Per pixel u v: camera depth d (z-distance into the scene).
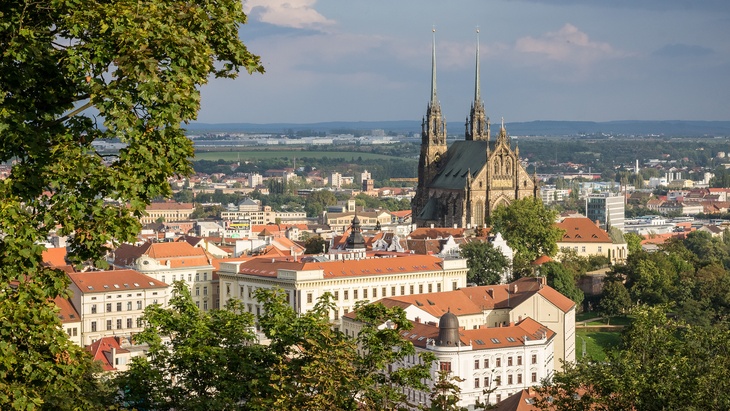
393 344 121.38
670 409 147.00
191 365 122.38
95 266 93.44
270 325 127.50
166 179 95.56
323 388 111.94
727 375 151.88
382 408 114.19
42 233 91.25
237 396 119.75
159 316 126.94
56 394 92.62
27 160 91.31
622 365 161.38
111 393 120.62
